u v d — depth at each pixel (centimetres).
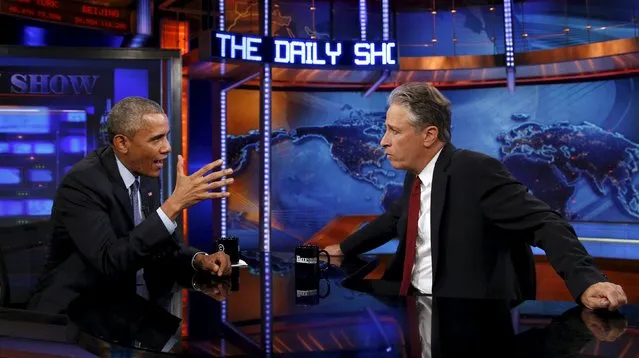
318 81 784
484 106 835
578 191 801
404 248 197
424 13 839
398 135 183
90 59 376
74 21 812
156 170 184
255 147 831
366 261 232
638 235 731
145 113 175
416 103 180
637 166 768
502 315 132
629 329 119
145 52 382
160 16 873
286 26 799
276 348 109
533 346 107
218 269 191
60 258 185
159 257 206
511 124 827
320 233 537
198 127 855
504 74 765
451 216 180
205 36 538
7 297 166
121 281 176
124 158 181
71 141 416
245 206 823
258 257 247
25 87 403
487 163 178
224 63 590
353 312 137
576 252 151
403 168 189
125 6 856
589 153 794
